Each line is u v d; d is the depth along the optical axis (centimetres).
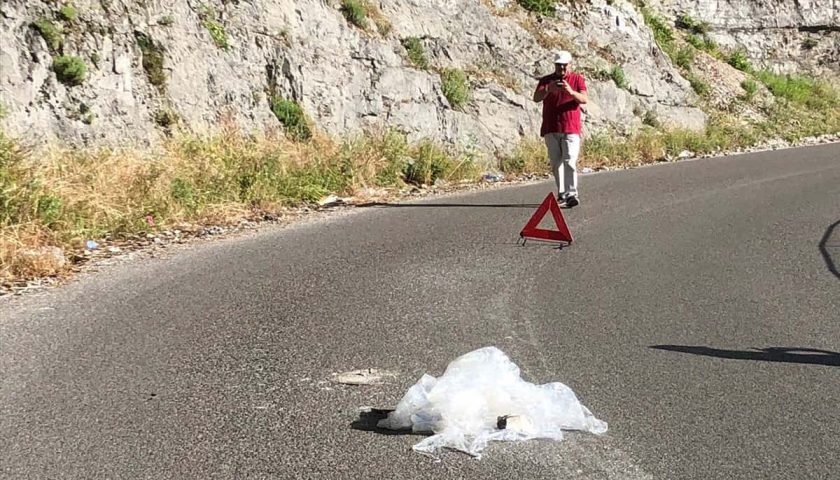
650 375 475
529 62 1877
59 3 1102
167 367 479
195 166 1066
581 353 512
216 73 1283
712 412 423
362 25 1579
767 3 3070
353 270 716
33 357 496
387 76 1545
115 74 1134
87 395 438
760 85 2647
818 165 1609
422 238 865
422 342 528
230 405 426
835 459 372
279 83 1378
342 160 1246
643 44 2262
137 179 965
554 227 929
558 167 1091
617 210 1053
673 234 899
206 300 619
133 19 1194
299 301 617
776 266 758
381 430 398
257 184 1056
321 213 1040
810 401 439
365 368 480
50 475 353
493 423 393
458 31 1786
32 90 1027
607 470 358
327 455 371
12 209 777
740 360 504
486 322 573
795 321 589
